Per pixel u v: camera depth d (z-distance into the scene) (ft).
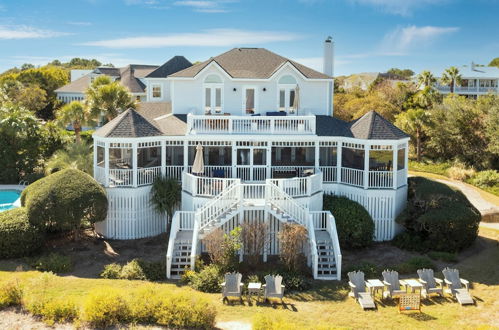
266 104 117.60
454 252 92.32
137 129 98.84
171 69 150.92
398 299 71.77
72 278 77.20
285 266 82.33
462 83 319.06
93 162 111.04
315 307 68.90
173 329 58.44
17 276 74.18
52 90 296.30
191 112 110.22
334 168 106.01
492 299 72.08
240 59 126.41
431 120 181.16
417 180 107.34
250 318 64.03
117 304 59.77
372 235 95.30
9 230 83.10
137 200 98.48
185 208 98.58
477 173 159.53
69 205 86.58
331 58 135.54
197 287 75.00
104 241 96.53
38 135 148.87
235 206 89.45
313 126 104.42
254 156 111.34
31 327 57.77
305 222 88.79
